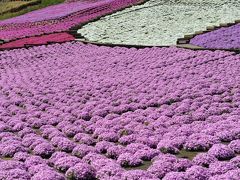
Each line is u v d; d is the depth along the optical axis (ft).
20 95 86.63
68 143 53.72
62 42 152.87
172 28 158.71
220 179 39.58
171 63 103.50
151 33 153.99
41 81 98.48
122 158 47.32
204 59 101.86
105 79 93.61
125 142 53.88
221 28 142.82
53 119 66.59
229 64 94.68
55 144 54.95
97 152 51.08
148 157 48.08
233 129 53.47
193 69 94.22
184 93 75.25
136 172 42.27
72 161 47.11
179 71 93.50
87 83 91.71
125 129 57.62
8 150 52.21
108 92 82.43
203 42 123.24
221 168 42.39
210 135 52.75
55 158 48.91
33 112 72.69
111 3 233.96
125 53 124.06
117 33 160.35
